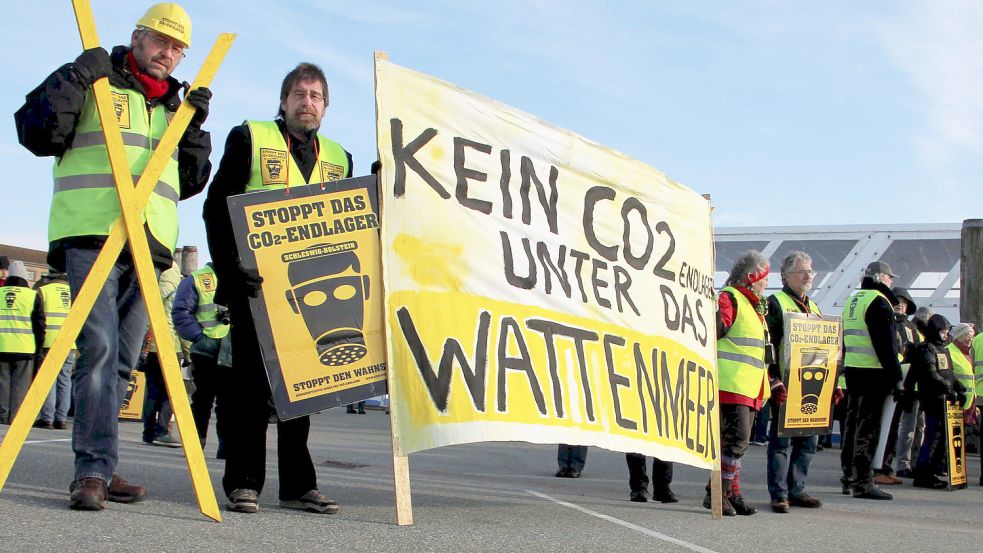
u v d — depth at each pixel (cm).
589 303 607
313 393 486
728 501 709
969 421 1356
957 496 1002
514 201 570
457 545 429
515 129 577
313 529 445
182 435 443
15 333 1225
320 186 499
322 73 520
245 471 490
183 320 937
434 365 509
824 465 1302
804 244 2322
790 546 527
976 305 1680
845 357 935
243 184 503
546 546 447
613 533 518
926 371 1090
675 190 704
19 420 413
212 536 405
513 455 1204
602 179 635
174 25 486
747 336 732
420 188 521
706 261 729
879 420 923
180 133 462
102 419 459
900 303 1247
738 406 722
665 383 654
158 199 489
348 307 497
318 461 934
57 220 473
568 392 576
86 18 452
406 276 508
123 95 481
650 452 625
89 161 473
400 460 486
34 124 439
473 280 537
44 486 531
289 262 488
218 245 494
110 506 468
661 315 666
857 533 613
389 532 452
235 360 495
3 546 350
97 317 464
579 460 961
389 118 514
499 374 538
